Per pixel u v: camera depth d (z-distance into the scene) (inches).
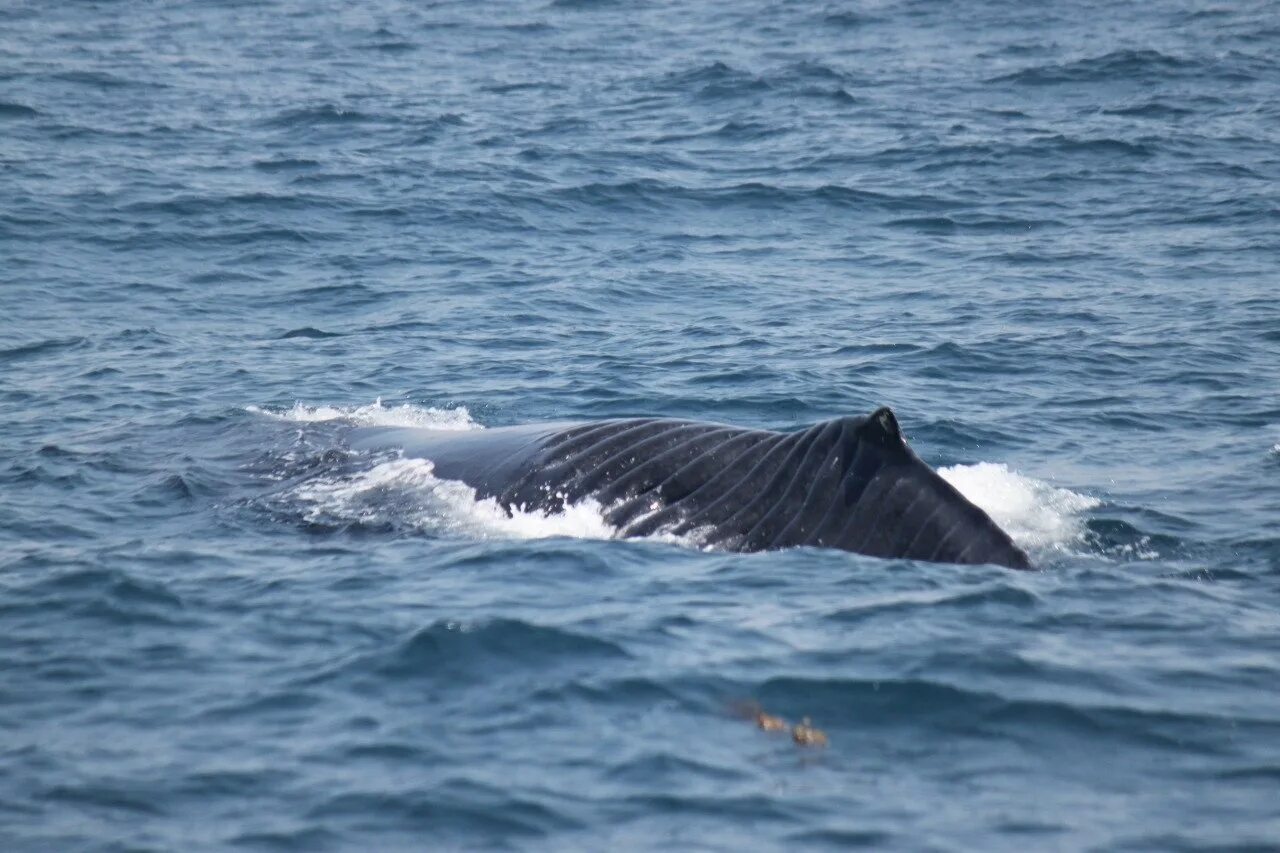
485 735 1486.2
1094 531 2207.2
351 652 1688.0
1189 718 1520.7
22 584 1941.4
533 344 3491.6
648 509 2122.3
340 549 2103.8
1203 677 1616.6
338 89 7160.4
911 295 3919.8
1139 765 1430.9
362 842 1306.6
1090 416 2883.9
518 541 2064.5
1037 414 2898.6
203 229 4685.0
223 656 1697.8
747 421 2886.3
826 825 1323.8
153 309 3895.2
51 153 5674.2
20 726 1534.2
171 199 4982.8
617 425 2290.8
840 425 2087.8
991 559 1952.5
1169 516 2277.3
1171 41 7687.0
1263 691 1584.6
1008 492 2390.5
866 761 1440.7
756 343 3454.7
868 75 7199.8
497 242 4586.6
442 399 3029.0
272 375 3257.9
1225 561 2070.6
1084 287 3941.9
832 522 2018.9
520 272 4242.1
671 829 1317.7
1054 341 3420.3
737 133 6122.1
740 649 1672.0
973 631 1723.7
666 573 1923.0
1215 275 4013.3
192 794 1387.8
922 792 1382.9
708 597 1830.7
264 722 1529.3
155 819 1346.0
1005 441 2733.8
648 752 1446.9
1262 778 1401.3
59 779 1416.1
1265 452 2620.6
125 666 1676.9
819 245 4530.0
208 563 2033.7
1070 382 3115.2
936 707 1541.6
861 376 3161.9
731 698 1558.8
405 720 1523.1
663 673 1608.0
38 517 2293.3
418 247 4525.1
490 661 1646.2
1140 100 6417.3
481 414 2918.3
